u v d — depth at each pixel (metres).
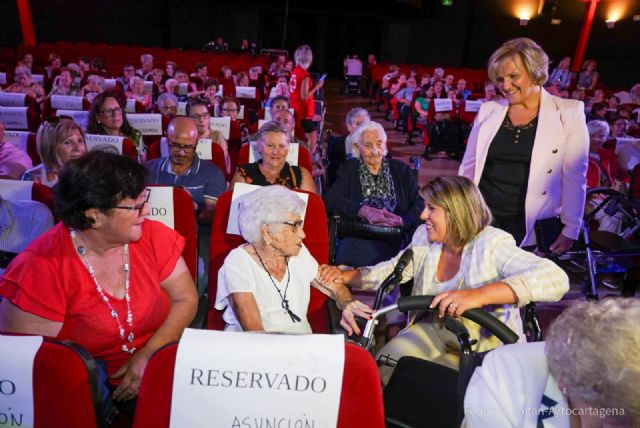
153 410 1.04
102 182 1.40
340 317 2.00
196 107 4.07
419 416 1.42
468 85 12.23
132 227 1.49
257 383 1.02
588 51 15.93
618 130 5.95
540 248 2.46
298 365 1.01
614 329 0.80
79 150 2.79
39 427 1.08
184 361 1.00
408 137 9.43
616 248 3.17
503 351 1.03
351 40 19.27
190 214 2.15
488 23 17.33
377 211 2.89
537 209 2.39
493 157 2.40
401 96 10.41
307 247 2.17
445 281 1.93
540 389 0.96
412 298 1.56
